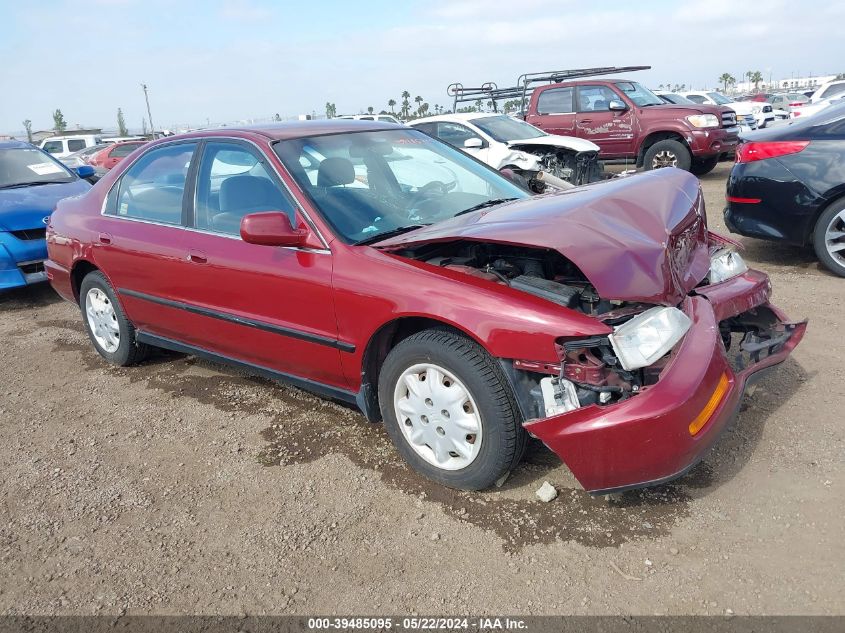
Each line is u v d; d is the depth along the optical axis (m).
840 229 5.60
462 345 2.74
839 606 2.20
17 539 2.93
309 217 3.23
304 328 3.30
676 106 12.32
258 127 3.84
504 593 2.39
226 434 3.72
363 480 3.16
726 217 6.25
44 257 6.71
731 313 3.01
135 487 3.27
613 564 2.47
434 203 3.61
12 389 4.62
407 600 2.40
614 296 2.47
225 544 2.79
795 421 3.31
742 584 2.32
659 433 2.39
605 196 2.97
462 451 2.85
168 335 4.28
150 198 4.18
